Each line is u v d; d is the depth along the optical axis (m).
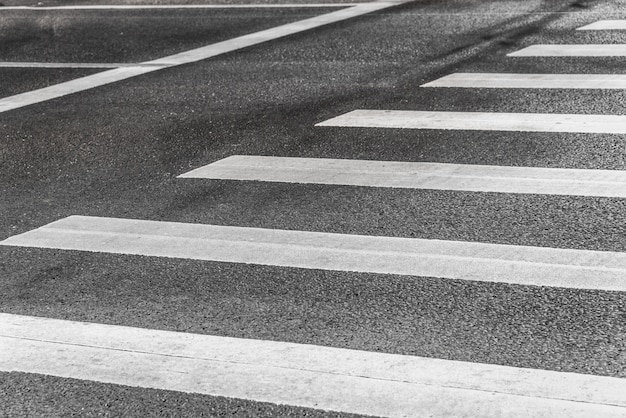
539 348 4.54
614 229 5.95
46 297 5.44
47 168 8.09
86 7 17.03
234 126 8.92
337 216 6.45
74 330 4.99
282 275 5.55
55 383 4.46
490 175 7.08
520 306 4.98
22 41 14.27
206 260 5.84
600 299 5.00
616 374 4.27
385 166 7.46
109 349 4.76
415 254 5.73
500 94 9.31
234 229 6.34
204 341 4.79
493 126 8.30
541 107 8.78
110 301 5.34
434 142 7.98
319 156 7.84
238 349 4.69
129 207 6.93
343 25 13.55
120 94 10.52
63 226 6.61
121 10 16.42
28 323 5.10
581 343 4.57
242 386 4.34
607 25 12.18
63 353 4.74
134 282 5.58
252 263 5.75
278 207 6.70
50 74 11.89
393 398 4.16
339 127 8.62
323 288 5.34
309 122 8.86
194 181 7.42
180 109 9.68
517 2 14.36
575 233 5.92
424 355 4.53
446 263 5.57
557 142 7.74
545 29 12.23
